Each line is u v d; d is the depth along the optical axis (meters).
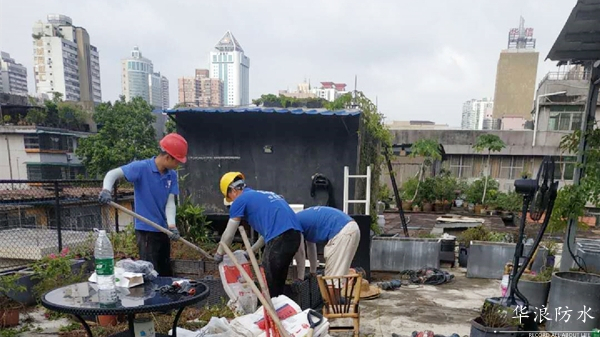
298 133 5.17
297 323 2.16
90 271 4.11
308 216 3.29
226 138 5.30
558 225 3.91
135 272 2.29
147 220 2.79
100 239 2.07
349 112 4.81
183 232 4.38
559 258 5.06
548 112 14.80
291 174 5.23
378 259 5.27
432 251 5.14
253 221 2.99
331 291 2.84
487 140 13.38
